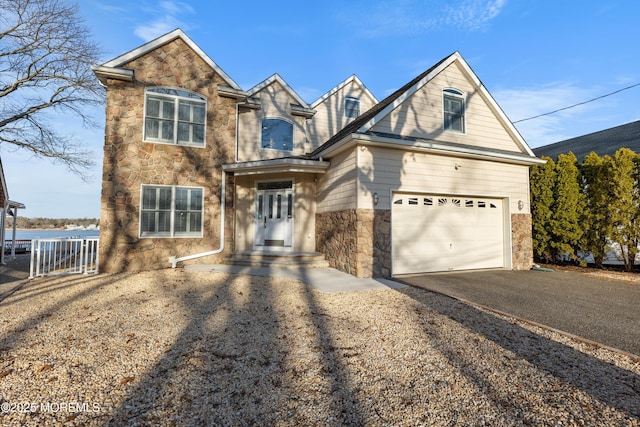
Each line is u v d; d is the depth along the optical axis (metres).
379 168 8.29
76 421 2.29
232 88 10.70
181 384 2.82
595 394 2.67
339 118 14.42
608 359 3.41
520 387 2.79
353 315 4.90
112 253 8.98
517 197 10.02
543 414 2.39
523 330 4.30
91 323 4.48
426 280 7.82
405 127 8.84
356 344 3.75
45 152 14.41
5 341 3.79
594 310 5.30
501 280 7.90
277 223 10.97
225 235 10.47
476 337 4.00
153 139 9.66
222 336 3.99
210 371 3.06
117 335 4.01
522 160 9.73
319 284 7.12
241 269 9.16
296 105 12.80
